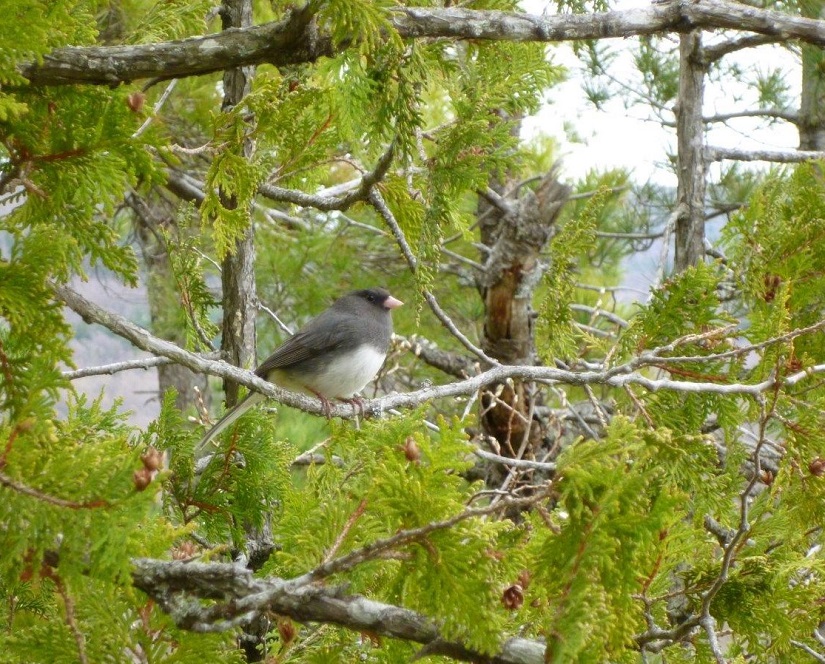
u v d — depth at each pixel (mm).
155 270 10797
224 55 3197
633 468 2473
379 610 2393
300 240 10141
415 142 4133
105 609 2572
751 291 4934
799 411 3916
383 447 3061
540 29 3803
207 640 2588
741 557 3477
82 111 2877
